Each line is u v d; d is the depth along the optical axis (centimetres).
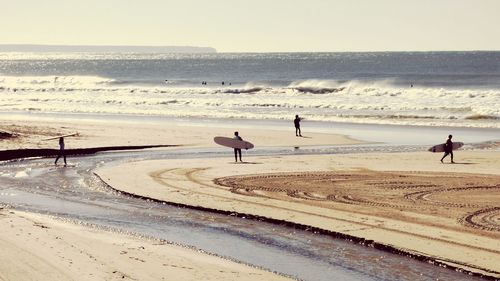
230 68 19212
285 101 7231
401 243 1650
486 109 5847
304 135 4466
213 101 7406
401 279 1405
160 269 1359
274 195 2334
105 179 2780
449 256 1531
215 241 1758
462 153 3519
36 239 1579
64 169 3189
